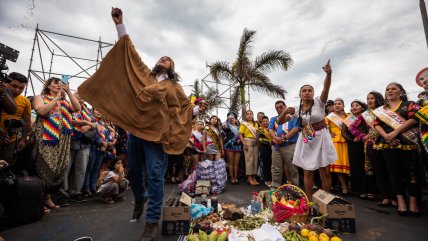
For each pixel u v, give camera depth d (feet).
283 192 10.03
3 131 8.70
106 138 15.88
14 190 8.57
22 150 9.86
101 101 7.63
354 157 13.17
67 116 10.89
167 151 7.47
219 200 13.11
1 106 7.97
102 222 9.17
